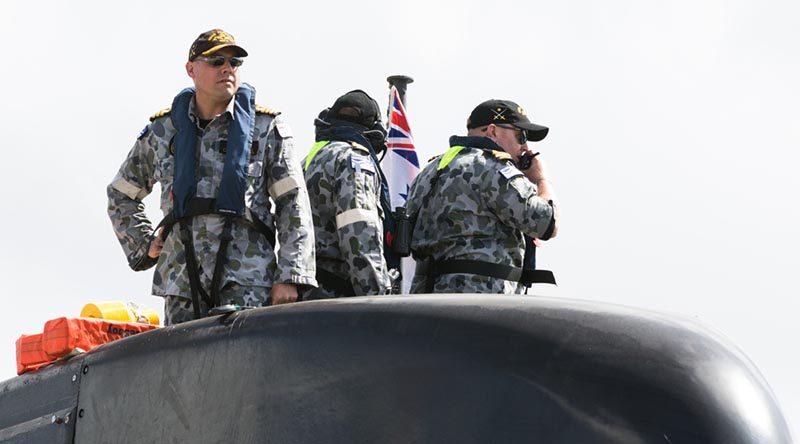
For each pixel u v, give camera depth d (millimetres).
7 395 9039
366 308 6711
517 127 12414
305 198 9969
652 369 5977
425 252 12164
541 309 6344
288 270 9680
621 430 5809
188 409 7375
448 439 6117
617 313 6340
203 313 9727
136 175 10750
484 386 6129
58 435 8398
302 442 6664
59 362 8680
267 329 7051
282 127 10047
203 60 9852
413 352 6383
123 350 8047
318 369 6711
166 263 9930
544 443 5898
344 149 11594
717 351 6215
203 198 9664
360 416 6461
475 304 6469
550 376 6027
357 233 11250
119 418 7910
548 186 12445
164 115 10328
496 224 11898
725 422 5828
